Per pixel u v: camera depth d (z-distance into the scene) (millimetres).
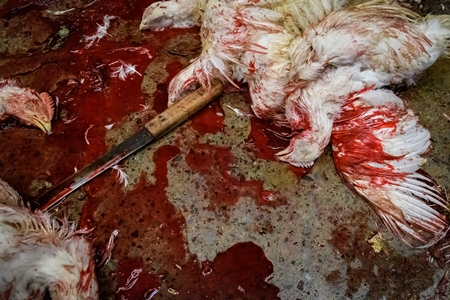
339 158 882
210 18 912
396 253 835
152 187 884
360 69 866
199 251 845
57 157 912
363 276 824
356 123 876
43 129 926
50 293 785
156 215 867
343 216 860
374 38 842
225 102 947
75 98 961
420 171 883
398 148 863
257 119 934
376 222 854
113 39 1019
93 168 884
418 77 931
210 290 824
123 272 836
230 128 927
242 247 846
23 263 766
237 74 934
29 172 901
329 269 829
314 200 871
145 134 902
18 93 926
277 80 884
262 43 890
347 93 863
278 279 827
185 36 1016
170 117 907
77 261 784
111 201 875
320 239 847
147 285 829
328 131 868
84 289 778
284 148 909
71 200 875
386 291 815
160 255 845
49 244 783
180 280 831
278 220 860
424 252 833
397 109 879
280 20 895
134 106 952
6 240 767
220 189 881
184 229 858
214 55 917
